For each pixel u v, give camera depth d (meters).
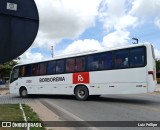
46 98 19.61
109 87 15.22
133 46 14.41
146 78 13.75
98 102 15.77
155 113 11.00
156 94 21.62
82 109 12.70
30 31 3.29
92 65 16.27
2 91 35.56
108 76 15.32
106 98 18.25
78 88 16.95
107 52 15.56
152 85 13.66
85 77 16.55
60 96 20.91
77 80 17.03
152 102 15.49
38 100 18.38
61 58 18.33
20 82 21.38
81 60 16.95
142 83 13.87
